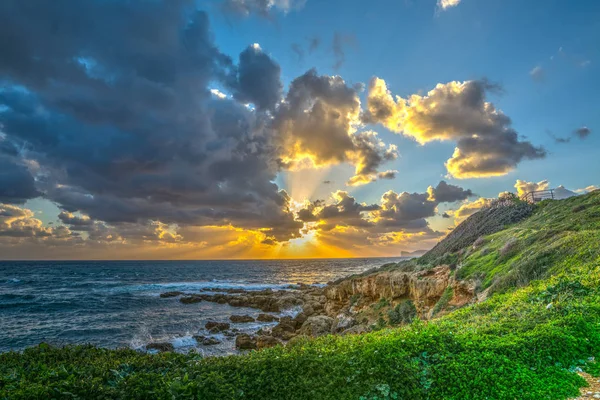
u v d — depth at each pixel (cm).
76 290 8181
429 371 816
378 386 752
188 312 5559
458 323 1407
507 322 1230
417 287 3594
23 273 13825
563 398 771
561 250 2186
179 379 780
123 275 13262
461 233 5306
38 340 3862
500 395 767
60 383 755
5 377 814
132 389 742
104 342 3778
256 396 752
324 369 828
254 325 4647
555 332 1026
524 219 4434
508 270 2495
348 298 5131
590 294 1391
